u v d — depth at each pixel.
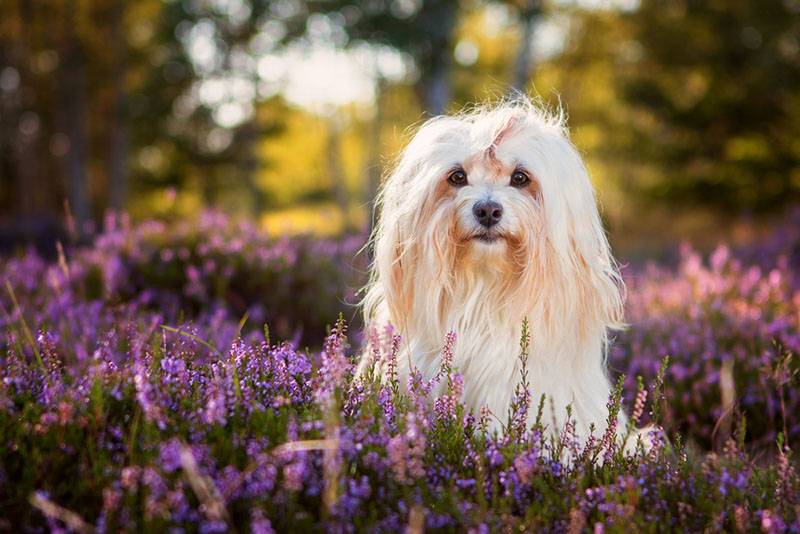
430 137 3.81
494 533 2.32
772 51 22.42
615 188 27.36
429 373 3.66
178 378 2.82
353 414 2.88
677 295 7.00
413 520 2.14
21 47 27.05
